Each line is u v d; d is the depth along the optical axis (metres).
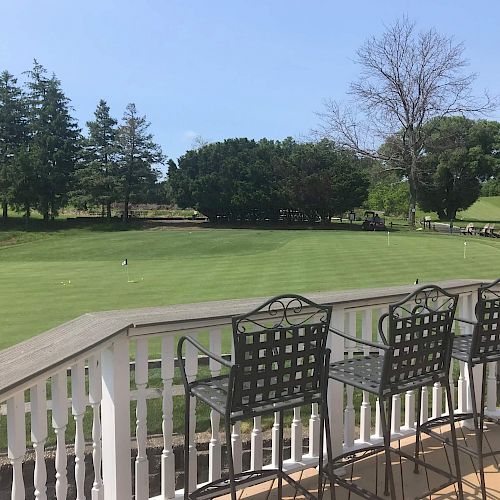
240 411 1.94
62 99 48.97
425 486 2.58
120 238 30.38
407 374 2.24
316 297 2.69
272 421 4.30
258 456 2.59
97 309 10.23
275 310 2.41
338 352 2.69
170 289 12.48
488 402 3.40
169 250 24.66
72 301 11.16
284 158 44.91
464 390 3.35
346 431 2.88
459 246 20.98
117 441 2.06
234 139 50.25
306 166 43.50
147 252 24.48
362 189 43.16
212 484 2.31
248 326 2.68
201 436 4.04
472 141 54.59
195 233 31.86
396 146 36.91
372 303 2.81
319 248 20.95
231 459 1.90
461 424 3.33
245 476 2.44
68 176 47.09
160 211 54.22
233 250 23.12
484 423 3.33
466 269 14.64
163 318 2.19
